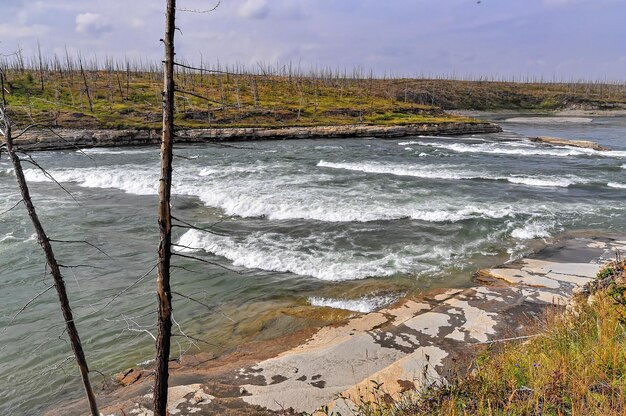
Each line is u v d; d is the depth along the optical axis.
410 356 7.18
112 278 11.86
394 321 8.80
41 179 26.95
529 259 12.47
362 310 9.64
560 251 13.15
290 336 8.54
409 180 25.50
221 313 9.70
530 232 15.19
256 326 9.02
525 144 49.56
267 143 53.62
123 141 51.72
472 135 64.88
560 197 21.06
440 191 22.31
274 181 24.62
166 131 3.49
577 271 11.26
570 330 6.11
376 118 76.19
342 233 15.27
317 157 37.19
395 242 14.31
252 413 6.05
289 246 13.98
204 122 61.19
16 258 13.25
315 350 7.79
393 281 11.22
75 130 51.62
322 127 64.19
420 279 11.31
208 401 6.36
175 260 12.86
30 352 8.47
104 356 8.21
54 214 18.23
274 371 7.15
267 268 12.28
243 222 16.77
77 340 3.91
